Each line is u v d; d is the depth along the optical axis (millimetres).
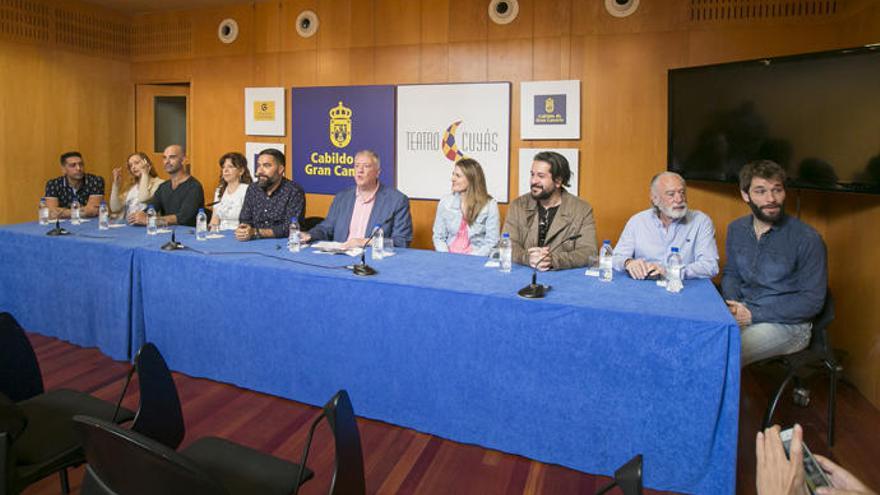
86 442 1085
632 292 2225
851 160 2973
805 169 3213
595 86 4402
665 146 4270
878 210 2973
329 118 5242
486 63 4699
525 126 4590
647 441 1964
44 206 4047
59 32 5438
